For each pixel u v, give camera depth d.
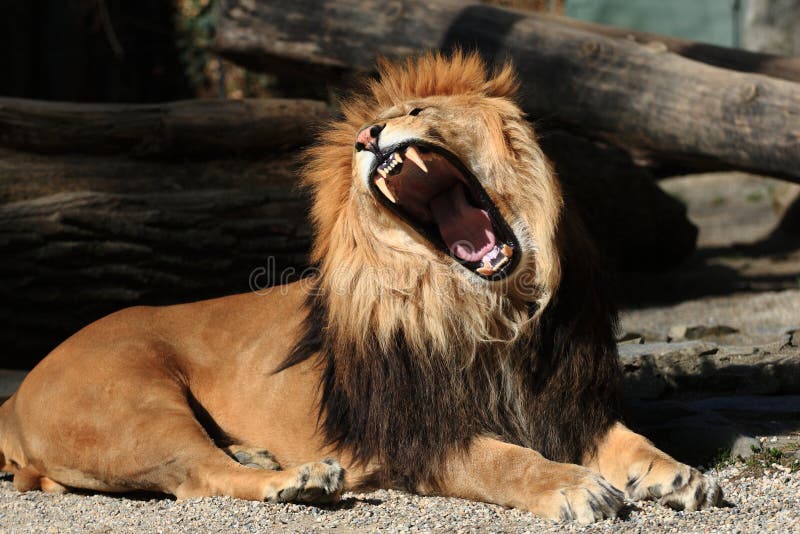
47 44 31.00
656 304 18.34
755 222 27.73
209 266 14.15
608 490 6.94
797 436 9.10
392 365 7.81
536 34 16.22
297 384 8.84
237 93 29.36
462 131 7.82
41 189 14.33
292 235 14.60
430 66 8.42
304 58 17.80
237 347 9.36
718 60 18.03
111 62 31.86
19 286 13.09
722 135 14.42
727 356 11.89
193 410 9.12
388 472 8.00
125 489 8.62
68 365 8.99
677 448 8.91
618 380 8.26
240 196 14.48
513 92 8.33
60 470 8.82
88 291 13.45
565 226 7.90
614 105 15.48
